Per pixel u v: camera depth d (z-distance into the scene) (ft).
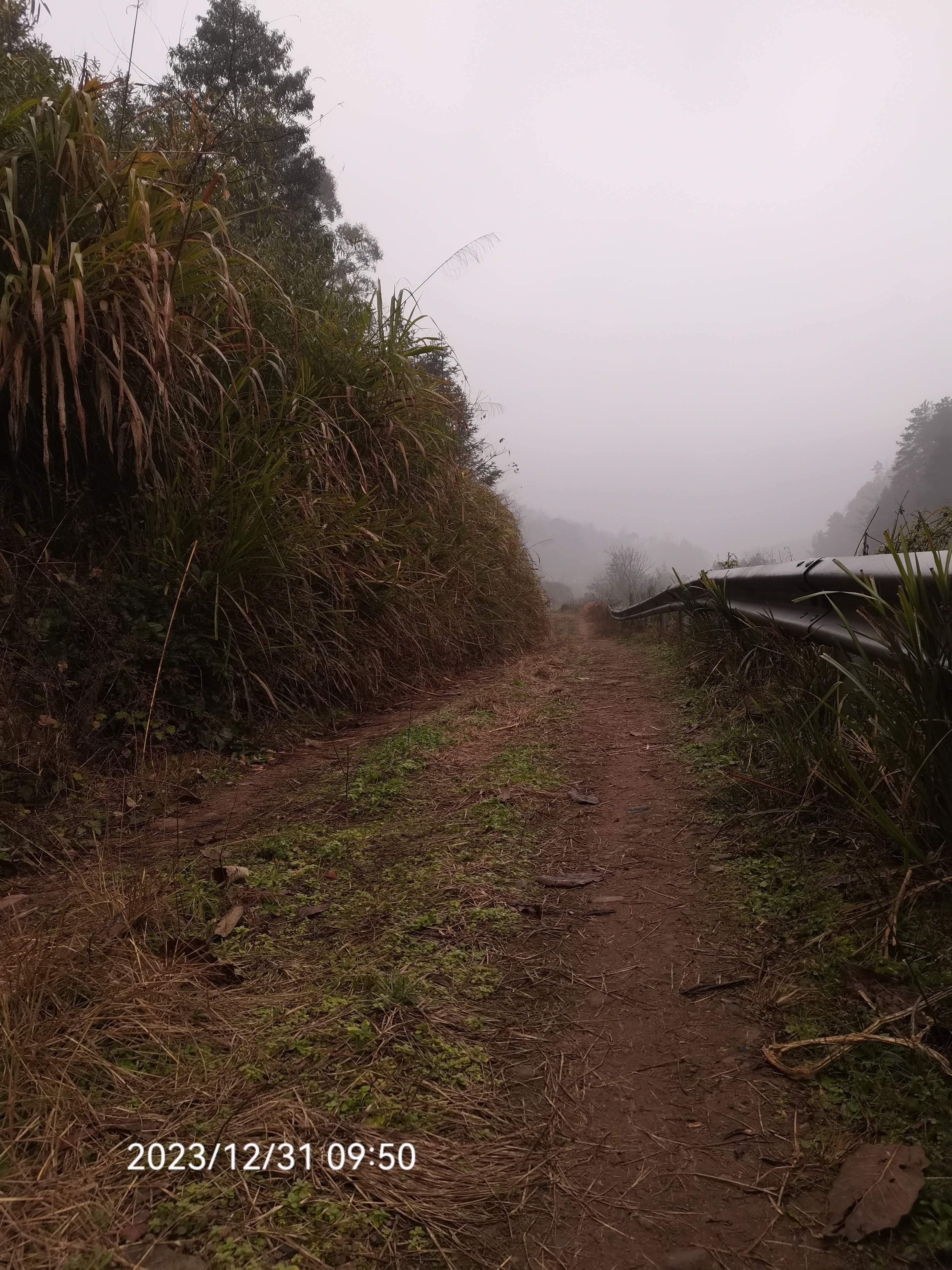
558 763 13.62
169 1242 4.46
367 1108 5.59
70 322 12.89
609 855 9.93
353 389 21.89
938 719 7.63
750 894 8.48
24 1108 5.30
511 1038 6.50
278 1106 5.54
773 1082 5.85
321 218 58.03
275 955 7.61
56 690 13.07
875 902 7.56
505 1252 4.56
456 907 8.52
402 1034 6.41
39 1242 4.39
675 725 15.75
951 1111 5.21
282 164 55.06
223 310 18.31
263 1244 4.49
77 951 7.05
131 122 18.76
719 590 19.48
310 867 9.63
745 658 16.30
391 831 10.77
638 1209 4.86
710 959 7.48
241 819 11.71
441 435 25.62
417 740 14.94
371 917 8.37
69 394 15.06
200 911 8.30
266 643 16.38
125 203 15.85
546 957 7.68
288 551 16.90
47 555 14.12
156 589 14.89
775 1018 6.53
